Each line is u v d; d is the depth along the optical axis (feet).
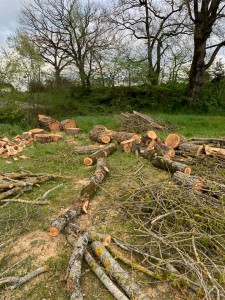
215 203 13.03
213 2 47.32
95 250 10.69
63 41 62.34
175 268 9.84
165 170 19.72
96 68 58.59
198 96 55.36
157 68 63.72
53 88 46.98
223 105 55.47
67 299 8.98
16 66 34.42
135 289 8.82
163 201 13.24
